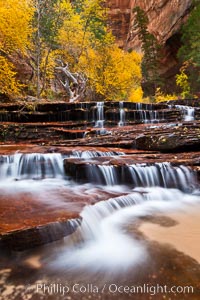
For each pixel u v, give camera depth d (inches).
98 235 159.5
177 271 118.9
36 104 568.1
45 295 102.4
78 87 1012.5
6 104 567.2
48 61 960.3
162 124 499.2
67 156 302.0
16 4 714.2
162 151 328.2
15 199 196.1
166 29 1382.9
